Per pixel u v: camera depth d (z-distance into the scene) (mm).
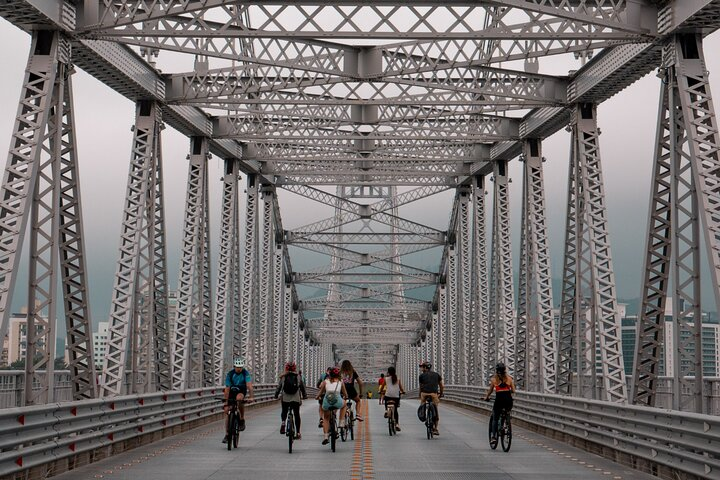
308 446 22297
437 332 74438
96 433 17734
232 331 39094
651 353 21625
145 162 27500
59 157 20094
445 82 28562
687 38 20766
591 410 20672
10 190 18812
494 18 22656
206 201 34438
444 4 22312
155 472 16203
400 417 37469
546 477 15922
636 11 21297
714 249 18562
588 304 27781
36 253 19516
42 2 19484
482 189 45719
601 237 27328
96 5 21031
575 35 21922
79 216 20766
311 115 33625
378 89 29641
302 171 45062
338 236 73688
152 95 27562
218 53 24297
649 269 21391
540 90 28828
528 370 33250
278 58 25844
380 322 100875
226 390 21281
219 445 21969
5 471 13000
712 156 19578
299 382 22062
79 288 20938
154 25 22625
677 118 20531
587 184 27953
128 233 26469
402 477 15883
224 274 38938
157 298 28016
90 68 24969
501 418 21172
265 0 21906
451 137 35312
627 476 16141
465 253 51562
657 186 21109
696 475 14070
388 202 68062
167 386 27859
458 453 20516
